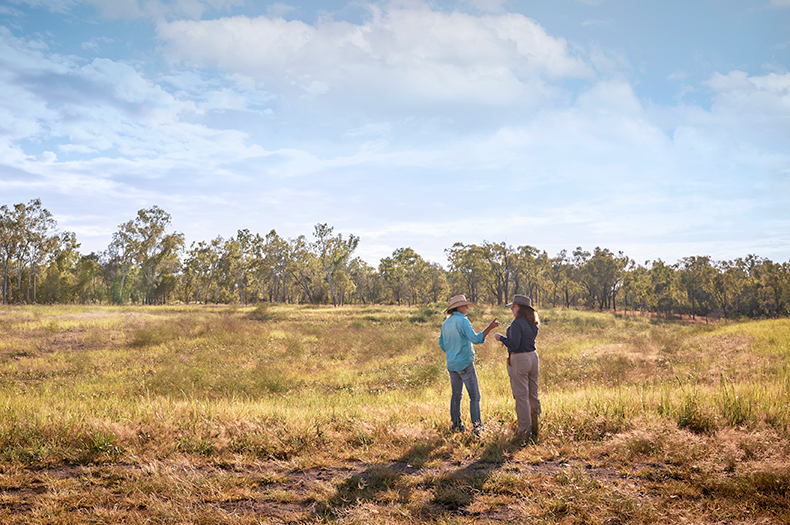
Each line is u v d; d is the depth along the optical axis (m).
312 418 5.58
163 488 3.58
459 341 5.33
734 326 20.81
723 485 3.34
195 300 102.94
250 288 103.69
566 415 5.43
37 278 71.44
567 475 3.66
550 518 3.02
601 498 3.23
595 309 92.88
